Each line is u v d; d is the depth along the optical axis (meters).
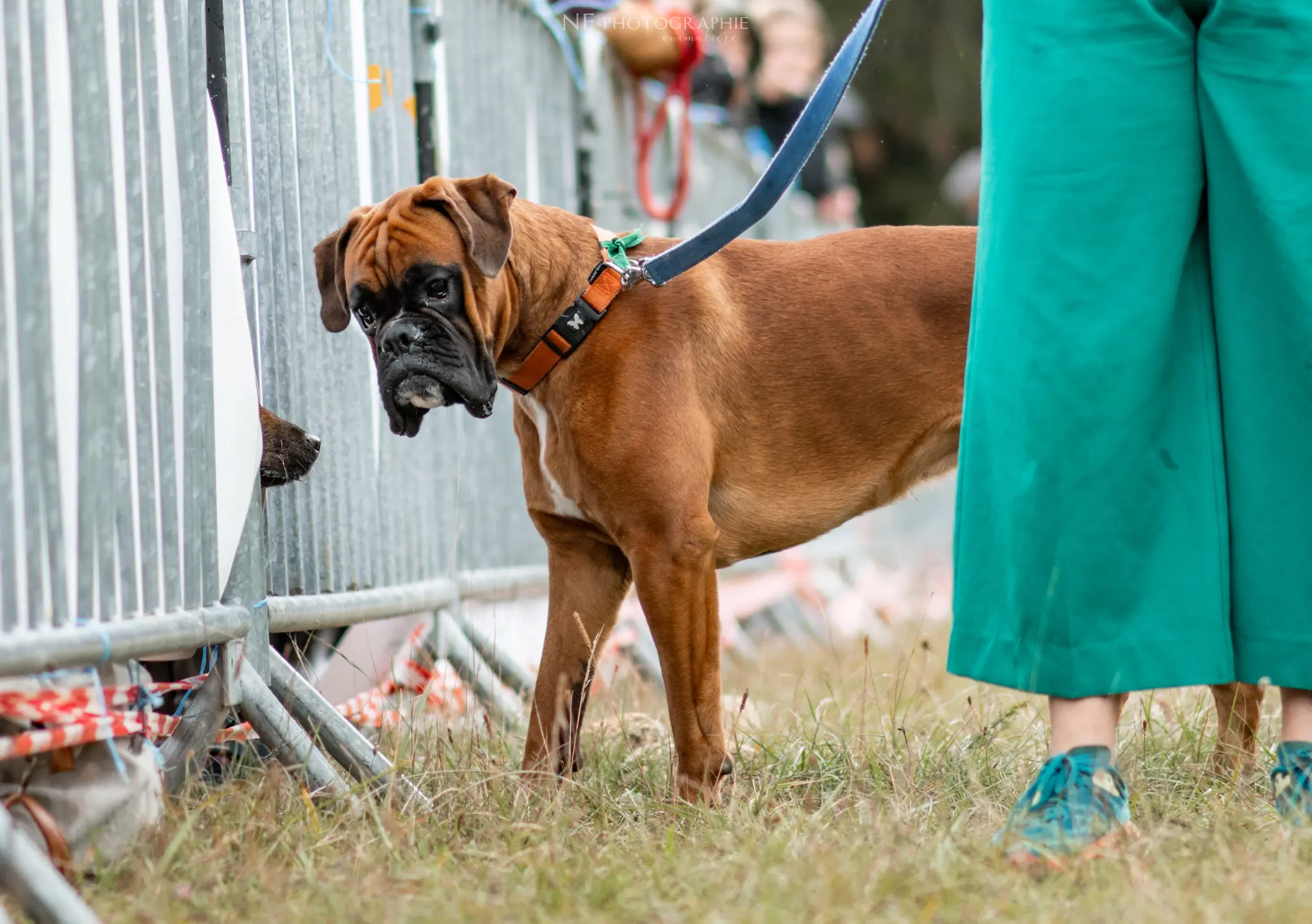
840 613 11.93
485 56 6.90
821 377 4.84
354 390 5.27
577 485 4.59
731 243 5.06
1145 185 3.43
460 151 6.56
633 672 6.91
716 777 4.35
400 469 5.65
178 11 3.88
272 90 4.79
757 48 14.05
